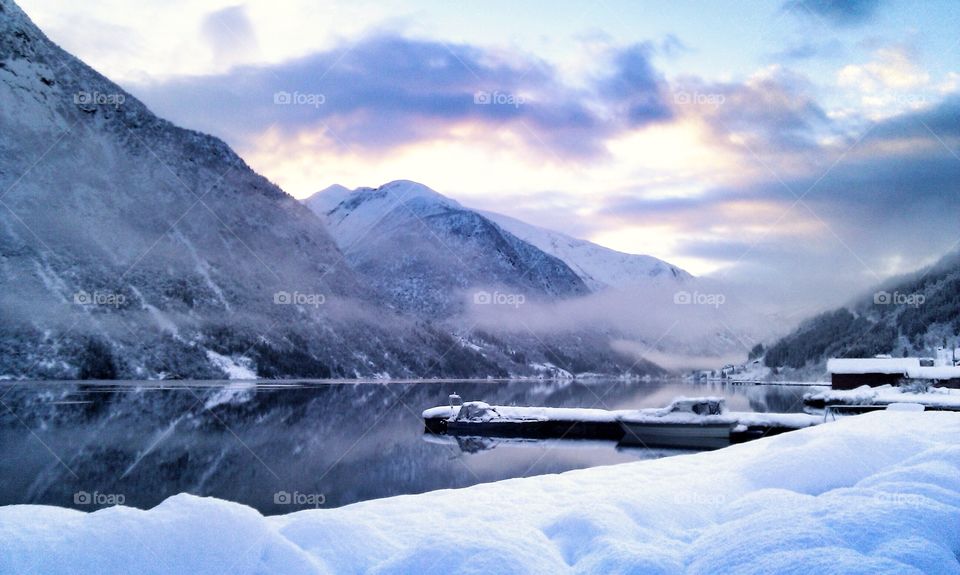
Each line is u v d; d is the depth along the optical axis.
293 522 6.66
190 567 5.27
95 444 36.41
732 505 7.41
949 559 4.71
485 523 6.64
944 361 77.12
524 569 5.30
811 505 6.04
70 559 5.07
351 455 32.97
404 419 56.41
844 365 66.00
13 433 40.84
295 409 65.38
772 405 65.12
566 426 43.78
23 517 5.92
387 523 7.59
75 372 118.62
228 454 33.03
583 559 5.88
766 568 4.73
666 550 5.71
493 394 104.38
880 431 10.92
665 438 40.31
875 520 5.40
